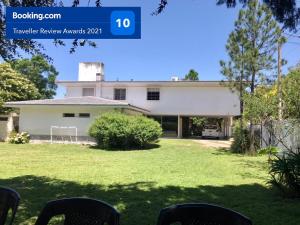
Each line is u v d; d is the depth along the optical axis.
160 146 23.17
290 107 13.09
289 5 4.73
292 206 7.24
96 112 24.83
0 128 27.14
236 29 17.86
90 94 32.50
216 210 2.57
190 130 39.47
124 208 6.99
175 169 12.58
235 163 14.41
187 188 9.00
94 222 2.71
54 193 8.35
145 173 11.55
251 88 18.08
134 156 17.11
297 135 13.50
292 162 8.16
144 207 7.07
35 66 47.31
